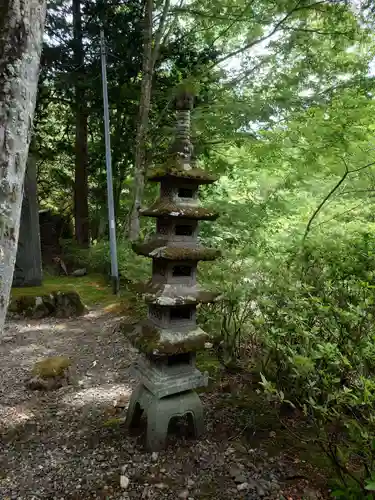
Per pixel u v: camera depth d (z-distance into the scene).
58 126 11.08
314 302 2.18
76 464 2.08
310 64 4.89
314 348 2.16
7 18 1.45
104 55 6.30
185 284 2.19
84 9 7.33
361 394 1.65
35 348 3.99
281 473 1.98
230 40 7.59
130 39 7.27
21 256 5.46
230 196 4.91
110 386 3.12
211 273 3.13
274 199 3.90
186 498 1.81
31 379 3.09
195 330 2.23
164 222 2.17
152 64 6.80
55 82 7.54
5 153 1.47
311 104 4.22
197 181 2.12
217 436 2.33
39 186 12.22
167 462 2.08
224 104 4.62
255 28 5.69
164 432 2.17
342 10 5.02
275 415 2.54
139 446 2.23
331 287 2.40
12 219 1.52
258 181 4.24
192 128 4.61
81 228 9.78
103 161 8.95
